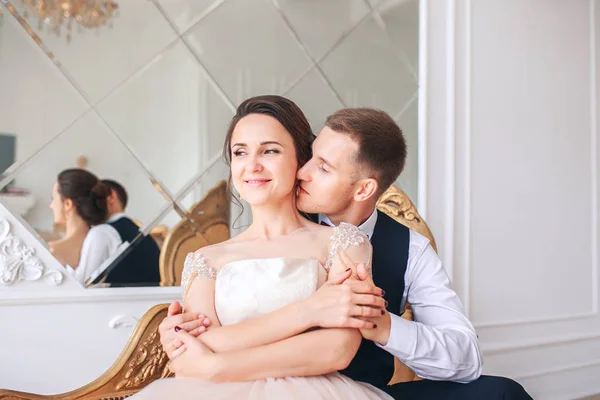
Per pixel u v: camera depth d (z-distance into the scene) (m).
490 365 3.39
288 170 1.49
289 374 1.27
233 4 2.71
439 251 3.23
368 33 3.07
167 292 2.50
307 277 1.40
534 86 3.71
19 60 2.26
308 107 2.89
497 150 3.52
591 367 3.89
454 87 3.31
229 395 1.21
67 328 2.31
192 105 2.60
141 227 2.47
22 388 2.22
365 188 1.59
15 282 2.22
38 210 2.28
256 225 1.55
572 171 3.91
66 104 2.34
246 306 1.38
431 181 3.21
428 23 3.23
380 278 1.67
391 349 1.43
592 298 3.99
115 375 1.66
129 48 2.47
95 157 2.39
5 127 2.23
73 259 2.33
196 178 2.59
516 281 3.56
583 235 3.96
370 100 3.06
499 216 3.51
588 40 4.05
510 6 3.61
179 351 1.30
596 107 4.07
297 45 2.87
